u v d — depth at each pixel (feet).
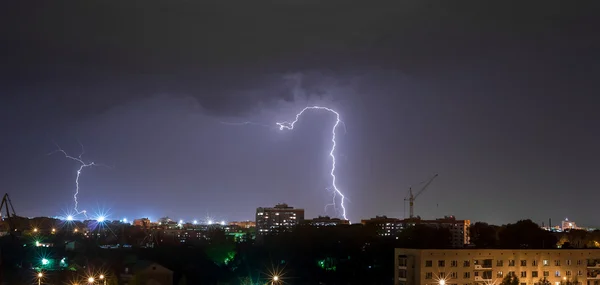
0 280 609.01
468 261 538.88
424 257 526.57
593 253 579.07
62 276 647.15
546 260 561.43
